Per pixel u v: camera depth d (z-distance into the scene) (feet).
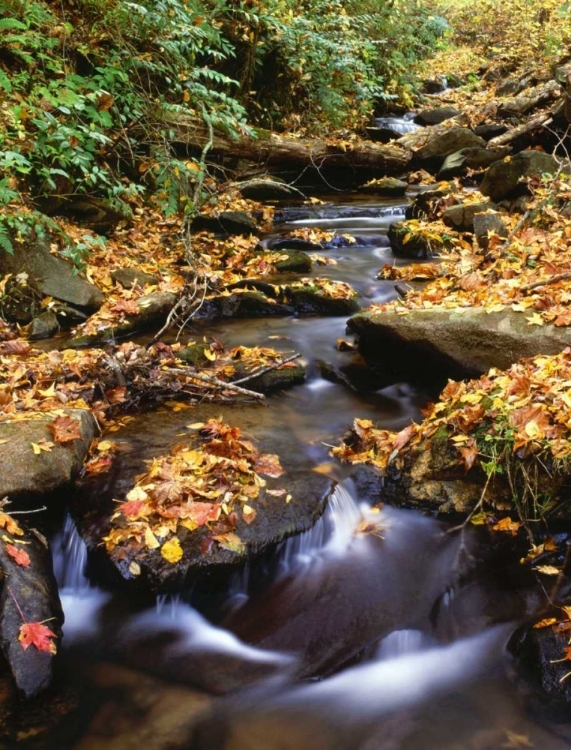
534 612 9.46
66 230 20.62
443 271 20.72
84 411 12.48
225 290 20.15
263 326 18.57
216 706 8.35
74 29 20.53
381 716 8.27
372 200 31.63
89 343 17.07
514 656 8.87
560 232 19.93
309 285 19.99
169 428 13.05
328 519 10.97
